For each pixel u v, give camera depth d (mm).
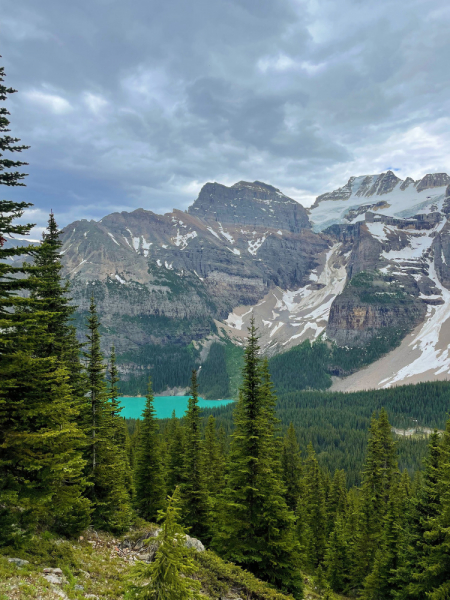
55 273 27000
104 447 28156
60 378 18188
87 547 22875
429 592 25938
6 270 16594
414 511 33156
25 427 17625
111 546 25219
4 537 17766
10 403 16812
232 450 28156
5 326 15906
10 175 17812
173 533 12906
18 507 20141
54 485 18453
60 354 25750
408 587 30031
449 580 26141
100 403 28875
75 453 18859
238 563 26984
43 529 21422
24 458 16531
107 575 20391
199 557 24922
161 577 12422
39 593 15234
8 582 14961
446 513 27438
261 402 27547
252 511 26406
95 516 27188
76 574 18688
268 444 27719
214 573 23500
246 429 27469
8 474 17703
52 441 17469
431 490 32312
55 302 25844
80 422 27969
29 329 17516
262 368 27891
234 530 25719
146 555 25328
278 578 25719
